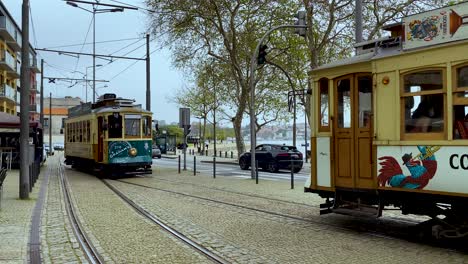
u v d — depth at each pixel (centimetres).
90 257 788
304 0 3162
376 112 888
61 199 1524
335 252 795
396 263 720
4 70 5553
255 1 3178
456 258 743
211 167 3472
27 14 1556
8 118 2823
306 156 4259
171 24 3155
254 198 1512
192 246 859
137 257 785
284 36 3481
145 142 2438
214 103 5744
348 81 970
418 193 814
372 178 906
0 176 1309
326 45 3550
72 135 3112
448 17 778
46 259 777
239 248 837
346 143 970
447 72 774
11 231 996
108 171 2402
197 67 3656
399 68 851
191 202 1434
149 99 3147
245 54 3469
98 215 1205
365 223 1056
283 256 777
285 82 4269
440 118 786
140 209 1296
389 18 3080
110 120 2366
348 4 3191
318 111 1046
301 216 1161
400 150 844
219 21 3155
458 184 753
